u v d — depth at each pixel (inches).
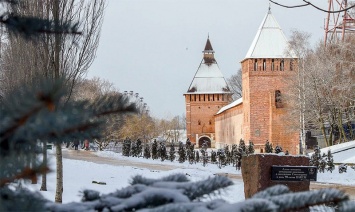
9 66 589.9
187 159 1736.0
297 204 72.6
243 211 69.3
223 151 1632.6
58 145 64.5
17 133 56.5
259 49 2664.9
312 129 2391.7
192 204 76.2
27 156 62.6
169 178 96.9
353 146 1672.0
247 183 582.2
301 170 569.6
